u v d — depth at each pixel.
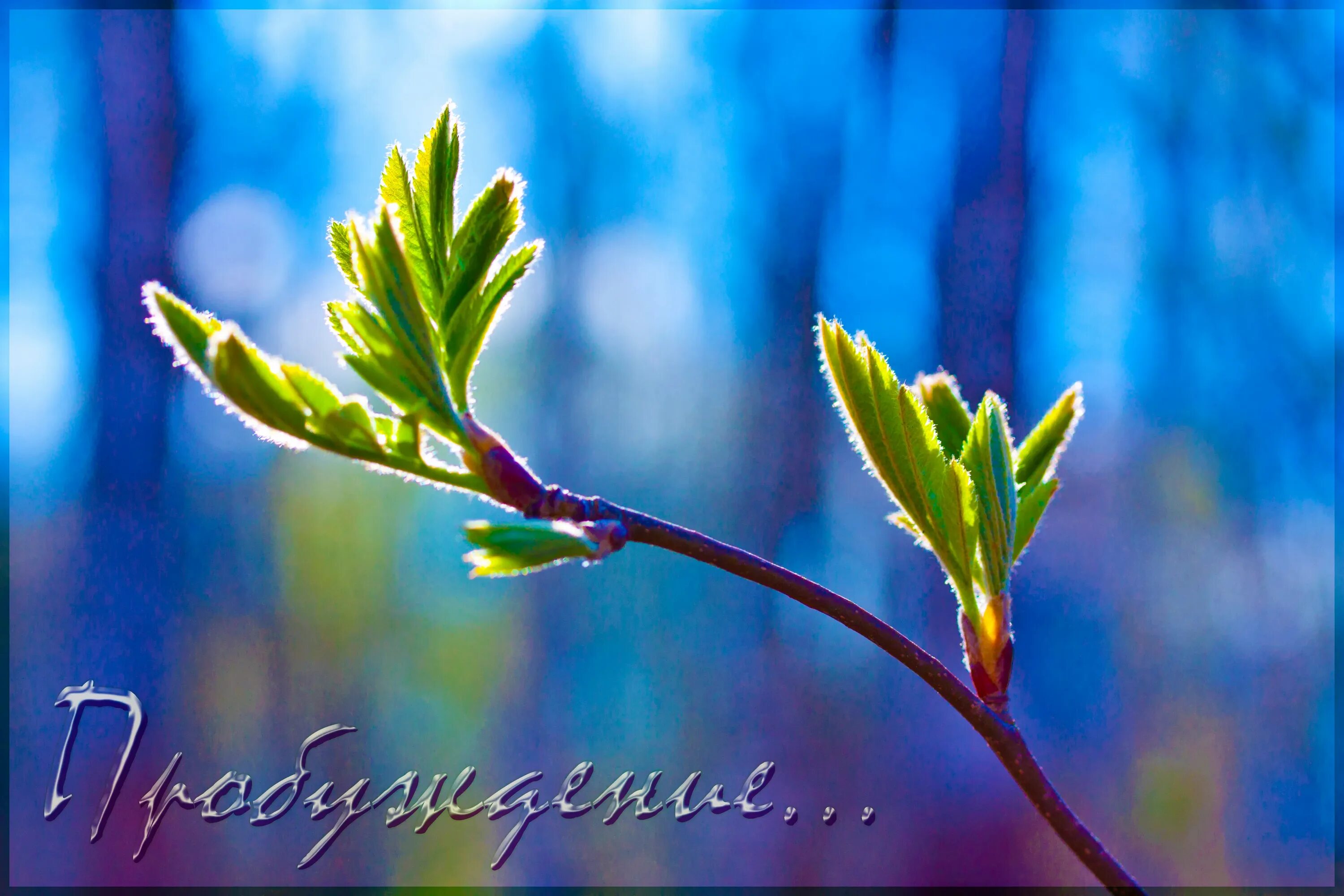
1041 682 8.09
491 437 0.68
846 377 0.77
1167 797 8.86
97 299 7.33
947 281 7.62
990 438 0.78
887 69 9.83
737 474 11.09
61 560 7.40
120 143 7.43
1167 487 9.97
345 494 14.66
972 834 7.08
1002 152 7.60
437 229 0.71
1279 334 9.41
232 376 0.60
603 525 0.63
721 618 10.84
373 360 0.67
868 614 0.70
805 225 10.43
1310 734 9.52
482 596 14.09
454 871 9.38
